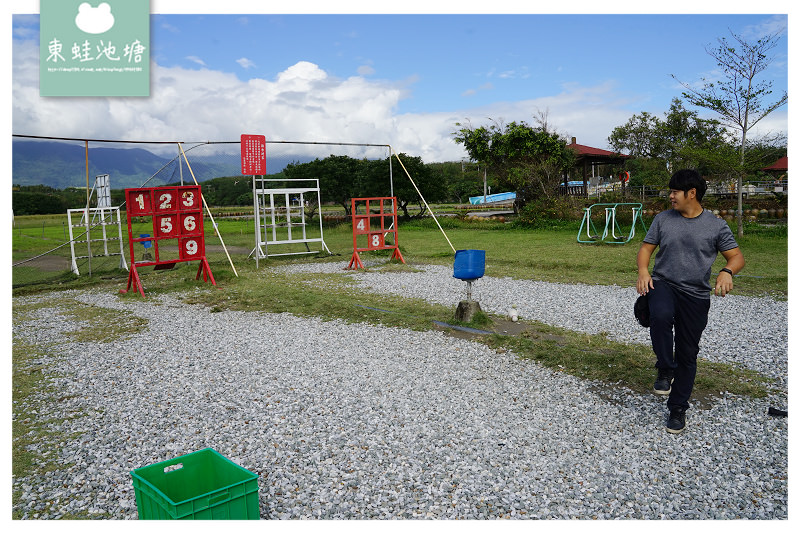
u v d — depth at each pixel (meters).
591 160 28.94
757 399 4.09
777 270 10.29
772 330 6.04
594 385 4.46
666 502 2.79
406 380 4.70
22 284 10.95
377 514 2.71
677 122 26.41
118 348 6.04
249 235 21.94
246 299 8.68
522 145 25.70
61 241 18.27
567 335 5.96
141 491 2.51
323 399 4.30
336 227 24.39
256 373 5.01
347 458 3.31
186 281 10.50
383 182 26.81
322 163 30.42
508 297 8.36
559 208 22.75
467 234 21.34
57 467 3.31
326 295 8.85
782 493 2.86
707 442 3.44
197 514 2.30
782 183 28.25
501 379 4.67
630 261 12.04
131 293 9.59
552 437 3.55
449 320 6.60
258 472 3.15
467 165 31.56
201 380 4.86
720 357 5.14
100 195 12.45
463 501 2.81
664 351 3.57
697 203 3.63
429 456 3.31
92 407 4.29
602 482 2.99
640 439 3.50
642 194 25.19
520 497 2.84
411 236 21.08
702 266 3.53
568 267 11.55
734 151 15.76
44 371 5.23
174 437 3.68
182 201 10.04
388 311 7.36
